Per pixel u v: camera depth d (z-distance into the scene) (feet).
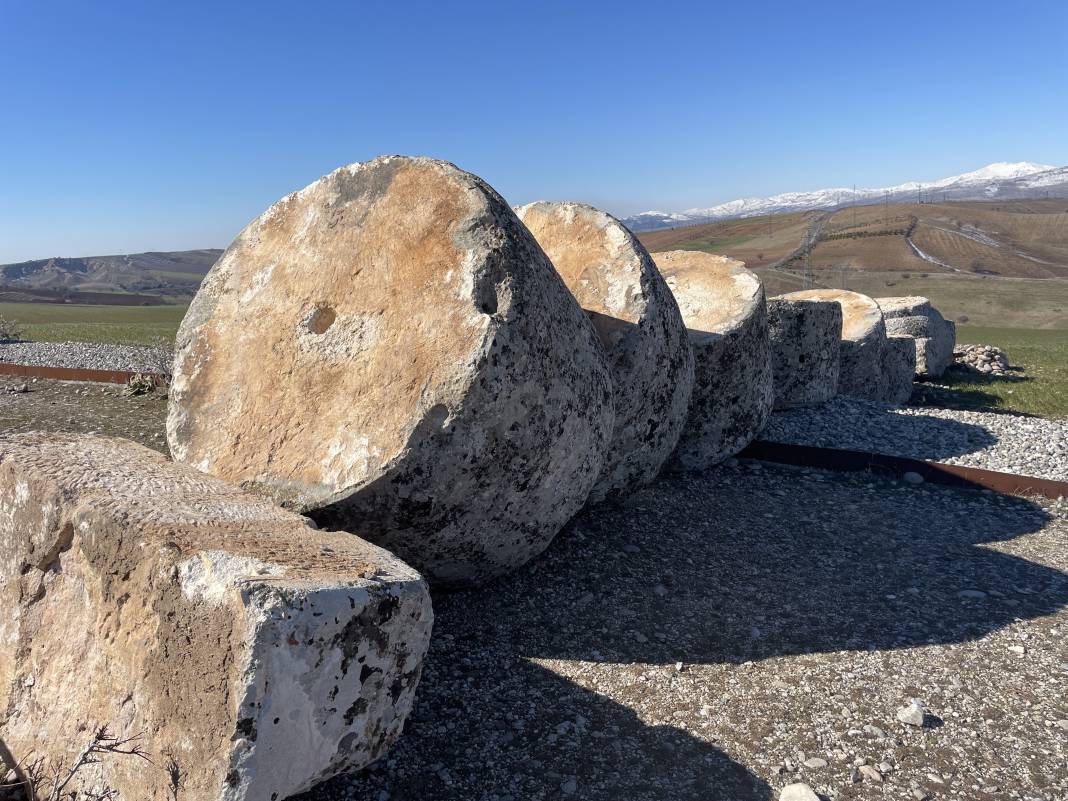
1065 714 9.41
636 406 14.98
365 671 6.90
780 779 8.32
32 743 8.34
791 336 24.75
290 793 6.64
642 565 13.74
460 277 10.92
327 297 12.47
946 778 8.29
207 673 6.48
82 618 8.24
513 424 10.43
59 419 23.57
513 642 11.10
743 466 20.21
